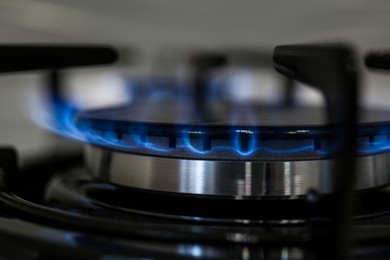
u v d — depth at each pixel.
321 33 0.87
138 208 0.34
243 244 0.26
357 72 0.23
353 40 0.83
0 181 0.38
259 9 0.92
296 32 0.90
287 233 0.27
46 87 0.73
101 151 0.39
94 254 0.26
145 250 0.26
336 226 0.24
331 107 0.24
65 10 0.84
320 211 0.32
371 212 0.33
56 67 0.47
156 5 0.94
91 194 0.38
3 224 0.29
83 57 0.49
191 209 0.33
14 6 0.78
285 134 0.32
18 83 0.81
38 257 0.27
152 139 0.34
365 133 0.33
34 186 0.45
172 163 0.34
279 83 0.87
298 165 0.33
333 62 0.24
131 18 0.92
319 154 0.32
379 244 0.26
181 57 0.95
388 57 0.43
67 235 0.27
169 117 0.42
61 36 0.84
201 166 0.33
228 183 0.33
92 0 0.87
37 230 0.28
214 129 0.33
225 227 0.29
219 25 0.95
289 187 0.33
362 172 0.34
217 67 0.80
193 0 0.94
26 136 0.82
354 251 0.26
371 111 0.46
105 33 0.90
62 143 0.75
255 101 0.72
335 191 0.24
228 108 0.56
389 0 0.78
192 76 0.85
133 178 0.36
